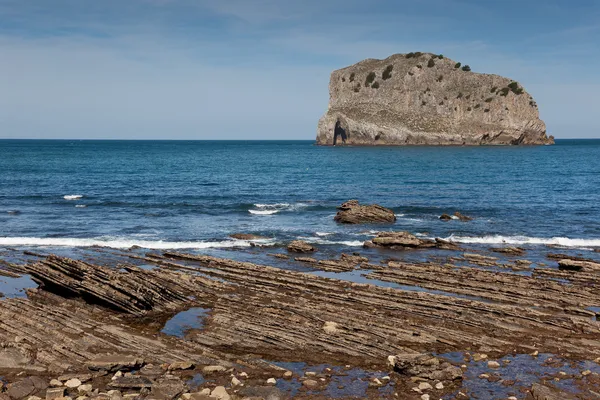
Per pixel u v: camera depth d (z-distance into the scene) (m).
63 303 20.22
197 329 17.52
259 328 17.00
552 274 25.19
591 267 25.75
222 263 26.11
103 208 46.28
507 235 35.38
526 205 48.91
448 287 22.53
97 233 35.22
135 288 19.28
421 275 24.17
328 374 14.05
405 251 30.72
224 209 46.66
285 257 28.73
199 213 44.47
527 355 15.53
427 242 31.75
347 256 28.48
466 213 44.56
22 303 18.80
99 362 13.98
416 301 20.14
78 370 13.89
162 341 16.22
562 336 17.22
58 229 36.38
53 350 15.12
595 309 19.98
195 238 33.97
